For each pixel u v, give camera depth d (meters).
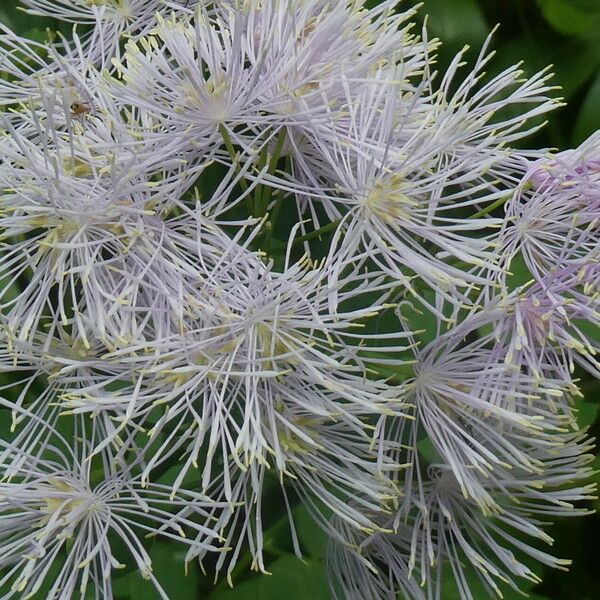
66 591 0.09
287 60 0.10
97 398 0.08
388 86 0.09
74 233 0.09
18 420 0.09
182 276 0.09
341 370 0.09
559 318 0.09
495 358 0.10
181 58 0.09
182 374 0.09
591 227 0.09
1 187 0.09
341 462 0.10
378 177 0.09
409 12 0.10
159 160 0.09
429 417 0.10
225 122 0.09
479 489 0.10
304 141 0.10
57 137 0.09
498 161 0.10
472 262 0.09
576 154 0.10
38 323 0.10
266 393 0.09
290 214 0.10
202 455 0.10
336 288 0.08
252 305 0.09
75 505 0.09
